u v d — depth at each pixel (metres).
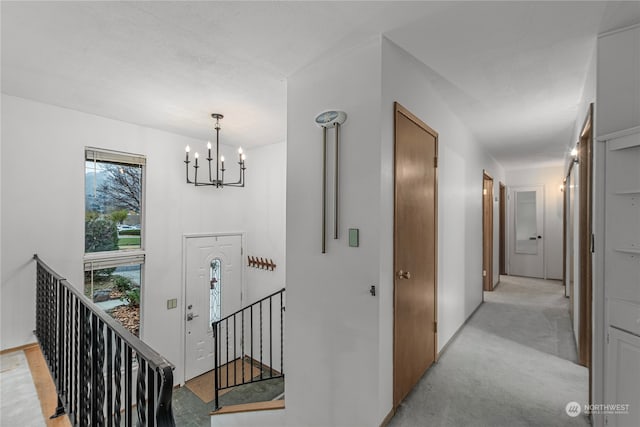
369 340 1.88
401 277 2.09
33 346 2.89
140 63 2.23
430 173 2.60
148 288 3.80
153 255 3.86
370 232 1.89
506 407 2.06
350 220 1.98
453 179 3.24
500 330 3.45
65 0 1.58
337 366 2.03
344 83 2.05
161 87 2.63
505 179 6.97
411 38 1.91
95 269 3.37
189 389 4.07
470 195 3.93
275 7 1.63
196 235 4.32
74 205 3.18
